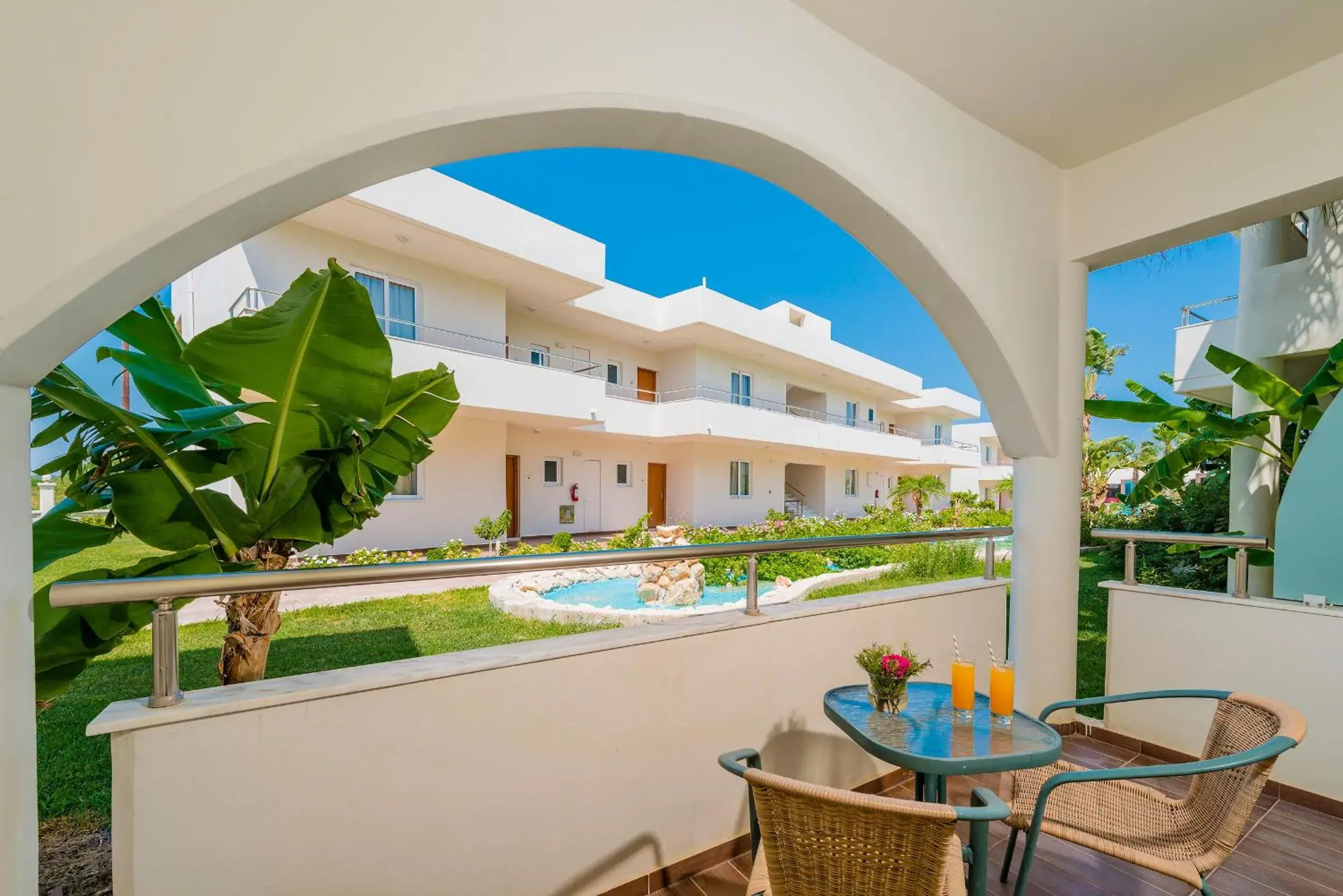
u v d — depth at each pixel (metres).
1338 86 2.18
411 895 1.46
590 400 11.55
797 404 21.31
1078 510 3.04
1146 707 2.94
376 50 1.27
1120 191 2.81
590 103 1.52
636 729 1.85
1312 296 5.25
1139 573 7.66
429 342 10.14
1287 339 5.42
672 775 1.94
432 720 1.49
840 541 2.42
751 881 1.44
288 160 1.17
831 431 17.58
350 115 1.23
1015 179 2.74
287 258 8.54
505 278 10.96
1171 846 1.56
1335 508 2.52
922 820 1.03
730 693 2.09
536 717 1.65
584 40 1.53
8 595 1.02
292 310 1.89
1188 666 2.83
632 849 1.84
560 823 1.70
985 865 1.33
